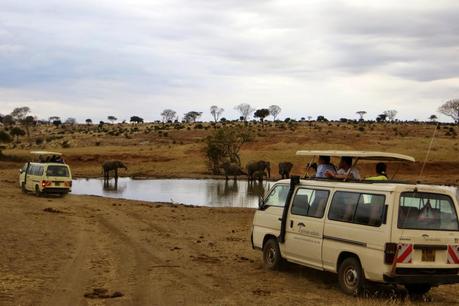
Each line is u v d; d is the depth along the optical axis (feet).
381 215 32.99
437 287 40.47
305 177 42.47
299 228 39.70
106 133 412.77
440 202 33.71
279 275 41.32
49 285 35.86
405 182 36.11
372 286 34.99
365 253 33.60
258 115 478.59
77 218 73.87
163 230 65.98
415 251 32.48
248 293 35.35
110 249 50.83
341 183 37.29
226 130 228.22
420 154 246.27
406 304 33.12
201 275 40.70
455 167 222.69
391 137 319.88
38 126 546.26
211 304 32.22
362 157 40.32
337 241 36.04
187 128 415.64
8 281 36.37
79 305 31.35
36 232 58.34
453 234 33.45
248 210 92.27
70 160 254.06
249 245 56.44
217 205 113.50
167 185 171.12
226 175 188.14
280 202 43.01
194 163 243.40
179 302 32.60
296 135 332.19
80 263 43.57
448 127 390.21
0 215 70.85
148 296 33.94
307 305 32.32
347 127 388.78
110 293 34.27
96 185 168.25
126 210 87.20
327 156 43.57
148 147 302.04
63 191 106.83
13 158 252.62
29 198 101.60
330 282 39.17
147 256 47.91
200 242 57.26
